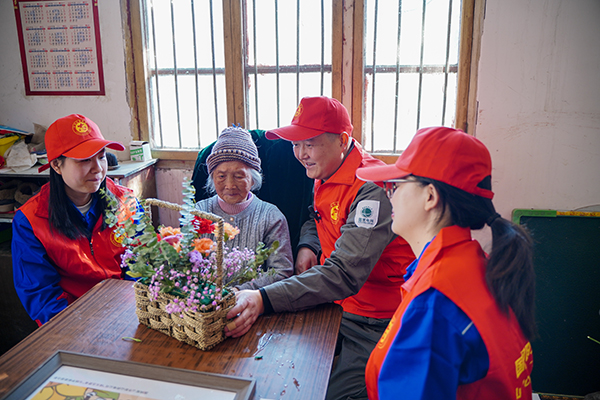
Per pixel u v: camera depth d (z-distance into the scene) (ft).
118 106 8.60
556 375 7.36
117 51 8.32
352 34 7.66
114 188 5.82
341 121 4.81
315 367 3.26
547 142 7.36
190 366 3.24
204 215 3.40
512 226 2.50
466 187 2.53
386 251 4.68
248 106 8.46
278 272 5.04
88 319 3.89
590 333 7.30
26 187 7.84
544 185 7.52
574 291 7.32
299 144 4.96
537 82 7.18
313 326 3.82
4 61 8.58
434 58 7.68
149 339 3.59
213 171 5.37
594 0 6.72
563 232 7.33
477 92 7.43
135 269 3.44
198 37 8.27
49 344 3.51
